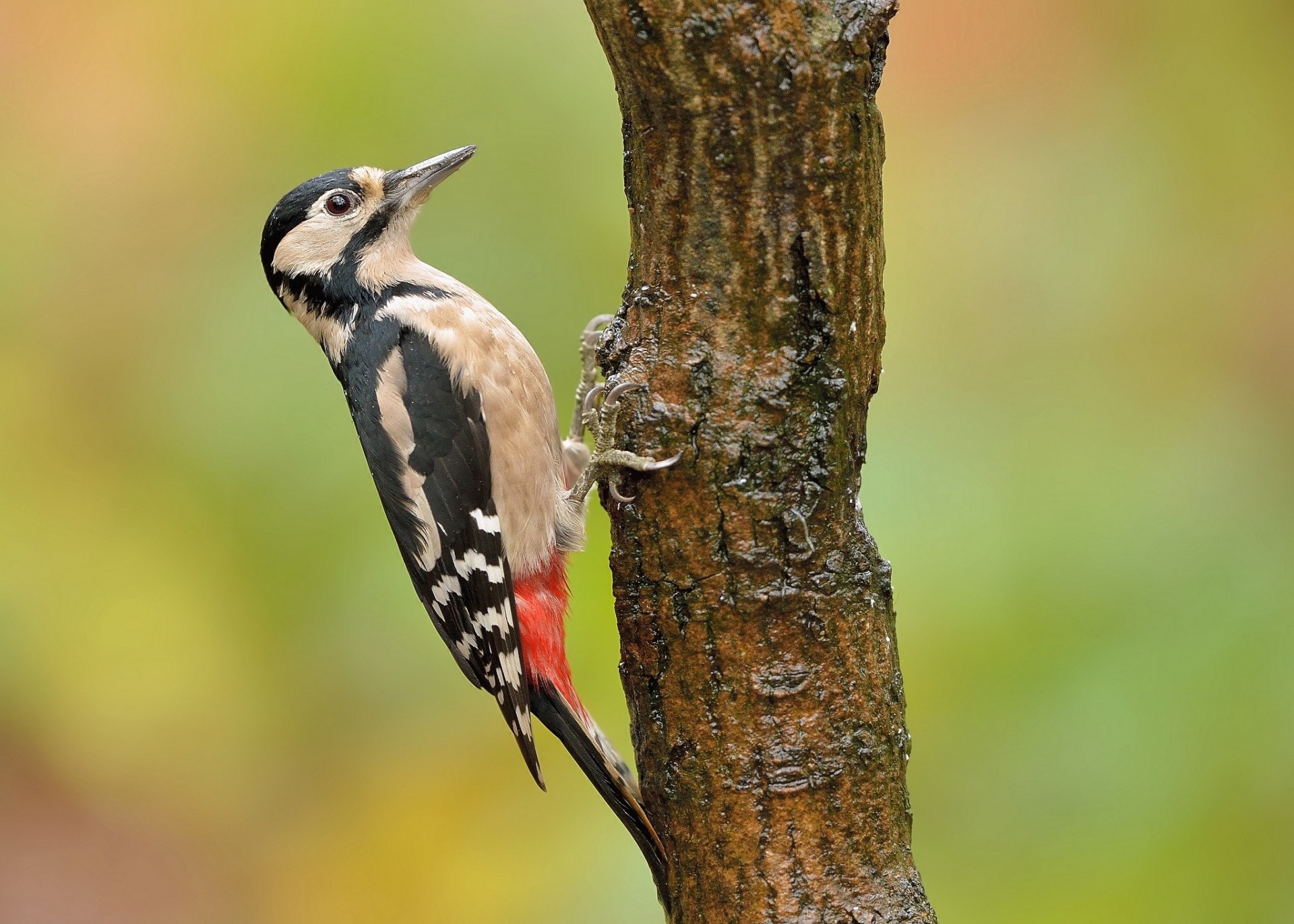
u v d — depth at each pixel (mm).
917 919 6543
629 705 6801
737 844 6473
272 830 11602
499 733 11453
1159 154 11047
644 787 6762
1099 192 11055
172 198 11125
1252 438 10227
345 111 10773
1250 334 10688
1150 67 11180
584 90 10633
